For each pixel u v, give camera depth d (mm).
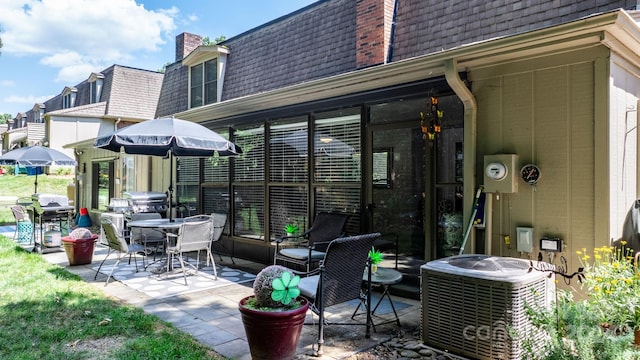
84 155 12391
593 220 3395
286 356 2850
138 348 3094
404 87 4656
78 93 17844
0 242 7969
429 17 5457
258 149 6602
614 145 3414
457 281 2979
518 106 3793
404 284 4711
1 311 3896
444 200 4406
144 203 8156
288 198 6066
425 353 3076
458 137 4301
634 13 3689
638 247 3594
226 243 7199
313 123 5723
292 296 2875
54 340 3256
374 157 5035
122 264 6254
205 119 7426
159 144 4949
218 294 4652
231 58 8797
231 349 3121
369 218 5070
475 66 4027
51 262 6309
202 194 7785
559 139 3570
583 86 3443
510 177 3758
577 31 3115
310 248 4688
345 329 3570
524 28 4520
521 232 3730
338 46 6465
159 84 16094
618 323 2711
